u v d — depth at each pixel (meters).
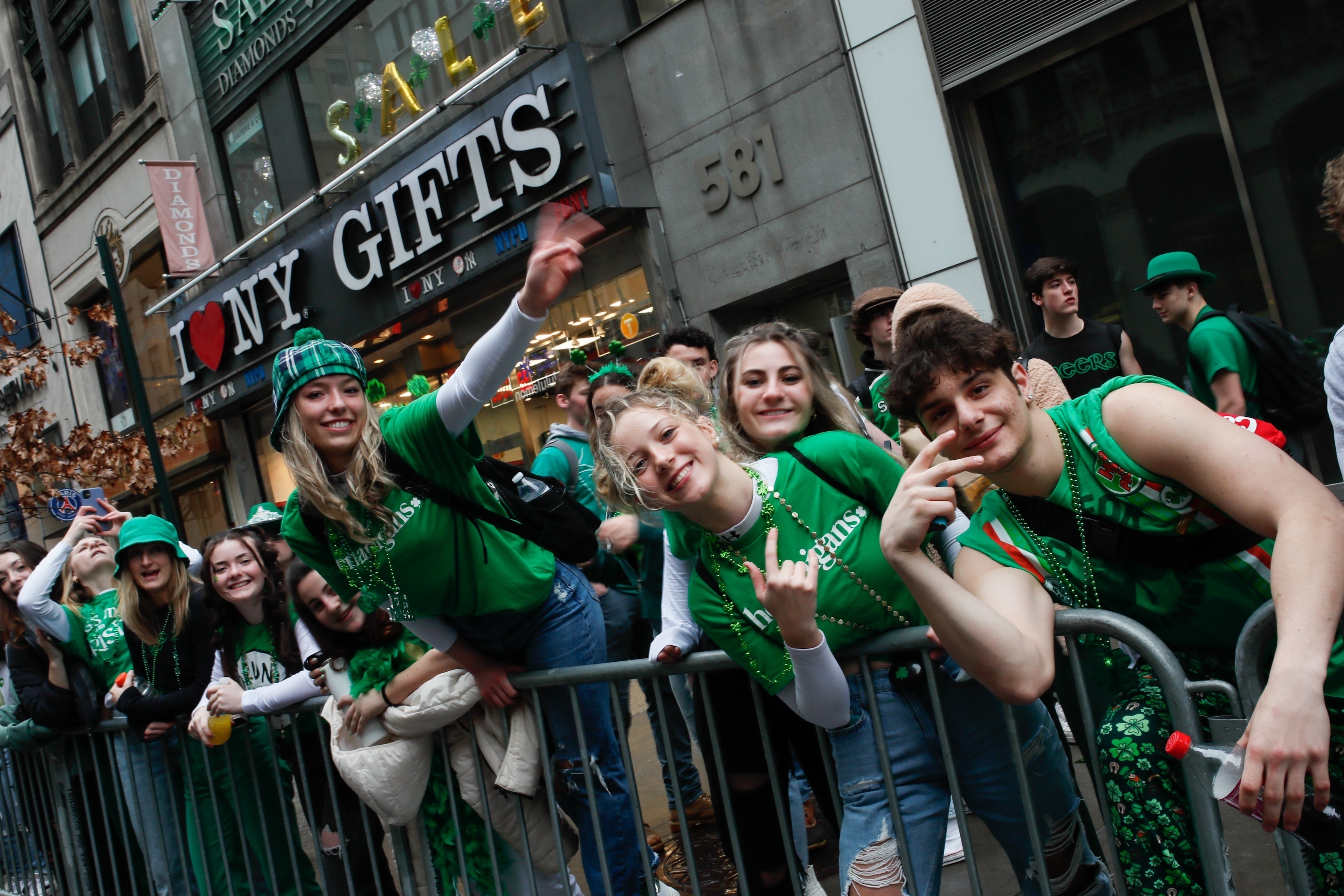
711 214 7.91
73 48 15.23
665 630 2.47
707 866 3.54
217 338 12.41
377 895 3.22
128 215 14.37
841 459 2.16
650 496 2.12
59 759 4.30
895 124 6.82
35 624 4.00
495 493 2.65
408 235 9.88
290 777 3.61
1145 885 1.76
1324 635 1.45
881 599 2.11
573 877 3.17
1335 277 5.51
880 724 2.11
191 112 13.02
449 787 2.89
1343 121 5.38
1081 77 6.23
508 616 2.73
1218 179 5.83
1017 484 1.86
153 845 3.91
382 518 2.49
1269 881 1.76
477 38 9.32
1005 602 1.82
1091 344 4.58
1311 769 1.42
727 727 2.47
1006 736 2.12
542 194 8.48
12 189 16.86
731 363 2.65
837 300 7.77
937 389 1.79
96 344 12.60
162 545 3.63
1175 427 1.66
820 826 3.57
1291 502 1.55
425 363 10.86
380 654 2.88
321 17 11.03
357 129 10.94
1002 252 6.61
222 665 3.62
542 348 9.42
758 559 2.15
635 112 8.26
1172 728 1.73
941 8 6.51
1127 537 1.79
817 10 7.07
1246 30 5.61
